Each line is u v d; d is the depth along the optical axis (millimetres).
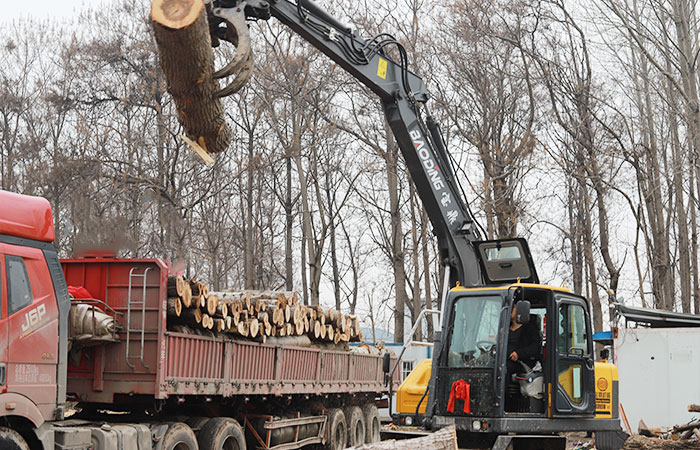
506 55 26438
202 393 10172
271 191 36281
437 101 26609
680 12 23859
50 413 7934
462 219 11797
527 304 9305
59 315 8148
